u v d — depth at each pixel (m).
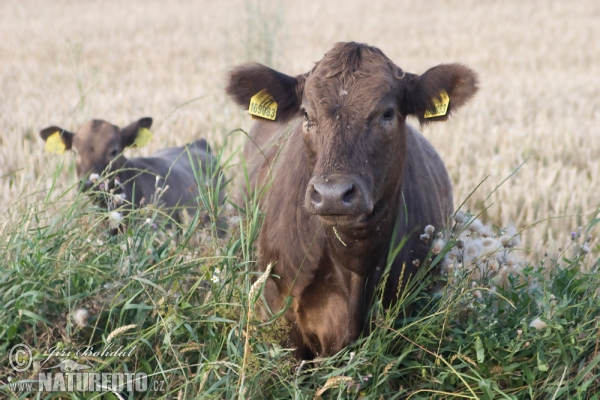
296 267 9.69
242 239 9.25
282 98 9.81
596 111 30.30
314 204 8.05
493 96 33.66
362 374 8.98
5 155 21.94
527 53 50.25
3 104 30.80
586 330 8.70
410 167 10.51
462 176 19.44
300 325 10.03
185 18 71.69
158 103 31.17
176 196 18.73
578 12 75.00
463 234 10.36
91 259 9.63
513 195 18.48
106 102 31.19
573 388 8.41
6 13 76.88
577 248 11.34
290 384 8.55
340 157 8.26
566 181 19.95
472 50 52.09
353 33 61.31
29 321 8.66
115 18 72.88
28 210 10.29
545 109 29.84
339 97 8.55
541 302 8.93
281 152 11.24
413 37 59.44
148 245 9.61
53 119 27.62
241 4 83.38
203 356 8.41
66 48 51.69
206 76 40.00
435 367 8.70
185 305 8.80
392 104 8.73
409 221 10.00
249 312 8.12
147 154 23.08
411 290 9.94
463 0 86.88
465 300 9.19
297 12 77.00
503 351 8.88
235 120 26.78
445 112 9.37
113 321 8.91
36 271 9.05
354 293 9.48
